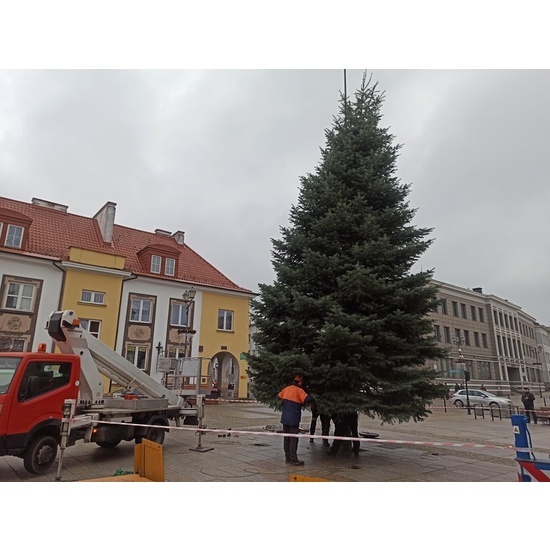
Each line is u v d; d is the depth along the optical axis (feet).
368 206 31.55
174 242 109.50
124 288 83.66
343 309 28.55
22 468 24.82
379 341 27.45
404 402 26.99
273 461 27.22
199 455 28.99
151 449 19.85
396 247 29.40
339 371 26.43
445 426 54.29
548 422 62.08
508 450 33.94
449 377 145.07
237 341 98.12
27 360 23.48
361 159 31.99
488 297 181.16
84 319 76.74
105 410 28.35
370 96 34.88
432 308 29.81
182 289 91.97
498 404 83.66
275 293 31.07
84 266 77.36
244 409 69.77
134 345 82.94
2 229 72.18
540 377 227.61
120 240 97.40
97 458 27.86
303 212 33.14
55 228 86.43
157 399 32.04
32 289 72.90
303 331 28.53
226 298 98.78
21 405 22.58
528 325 228.22
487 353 172.55
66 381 25.40
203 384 89.51
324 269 29.35
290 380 28.76
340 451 31.22
